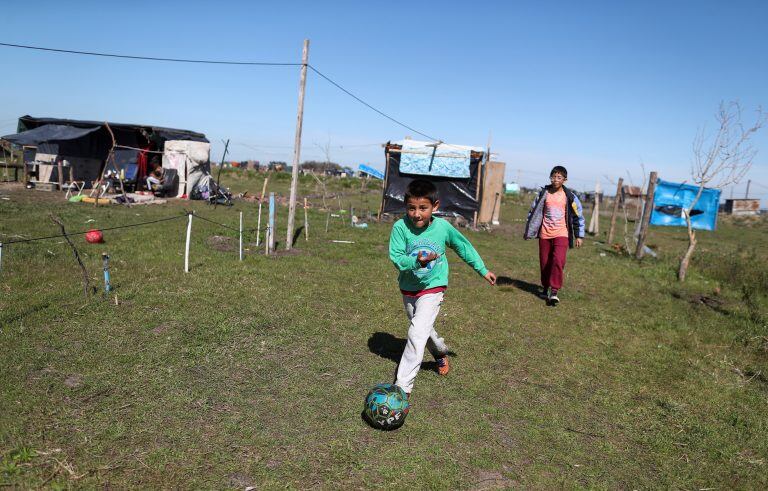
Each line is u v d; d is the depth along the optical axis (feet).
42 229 36.17
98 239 32.27
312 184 128.77
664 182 95.55
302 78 35.09
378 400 13.20
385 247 40.68
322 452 12.04
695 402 16.76
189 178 67.56
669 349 21.71
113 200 57.72
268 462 11.48
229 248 34.50
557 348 20.68
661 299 30.45
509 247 47.39
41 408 12.65
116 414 12.79
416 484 11.18
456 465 12.05
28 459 10.71
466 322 22.93
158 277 24.53
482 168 60.23
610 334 23.18
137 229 38.86
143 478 10.50
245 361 16.56
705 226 95.91
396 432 13.23
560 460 12.83
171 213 51.13
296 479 10.96
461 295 27.68
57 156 70.13
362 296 25.16
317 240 41.39
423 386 16.11
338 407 14.20
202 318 19.60
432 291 14.70
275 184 123.24
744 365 20.57
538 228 27.94
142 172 71.51
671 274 38.34
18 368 14.47
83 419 12.41
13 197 57.00
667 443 14.06
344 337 19.51
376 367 17.02
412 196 13.92
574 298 28.89
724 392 17.71
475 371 17.66
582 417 15.17
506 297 27.94
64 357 15.51
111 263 26.78
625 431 14.58
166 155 68.33
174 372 15.31
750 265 42.01
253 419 13.19
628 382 18.03
